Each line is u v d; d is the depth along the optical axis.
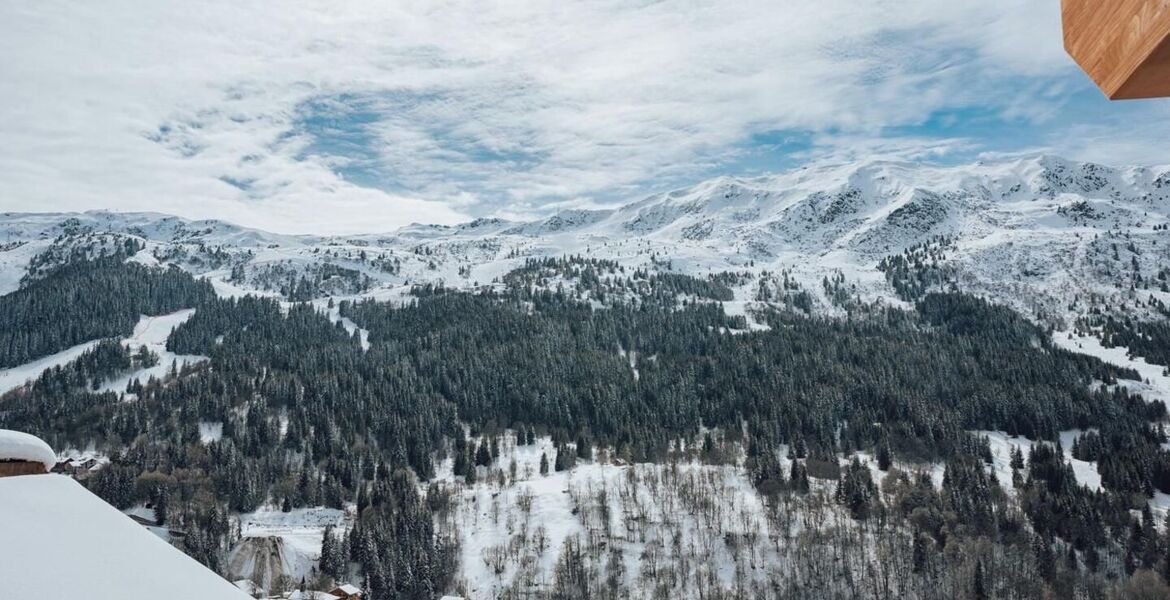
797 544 130.25
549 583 122.62
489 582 125.94
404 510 148.50
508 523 145.38
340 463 190.38
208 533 142.88
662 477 164.38
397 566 127.19
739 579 121.56
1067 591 119.62
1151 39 2.65
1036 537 131.50
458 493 169.00
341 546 138.50
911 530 137.25
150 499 170.25
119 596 4.61
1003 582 119.88
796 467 163.50
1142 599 119.38
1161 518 151.75
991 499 151.12
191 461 195.88
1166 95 3.02
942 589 117.12
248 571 133.38
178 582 5.07
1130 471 178.38
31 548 5.02
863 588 119.56
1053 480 167.75
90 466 193.75
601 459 187.62
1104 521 144.75
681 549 131.25
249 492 177.00
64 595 4.46
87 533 5.50
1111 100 3.12
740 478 169.50
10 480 6.39
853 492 147.38
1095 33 3.11
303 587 124.81
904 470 183.38
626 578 123.25
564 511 150.38
